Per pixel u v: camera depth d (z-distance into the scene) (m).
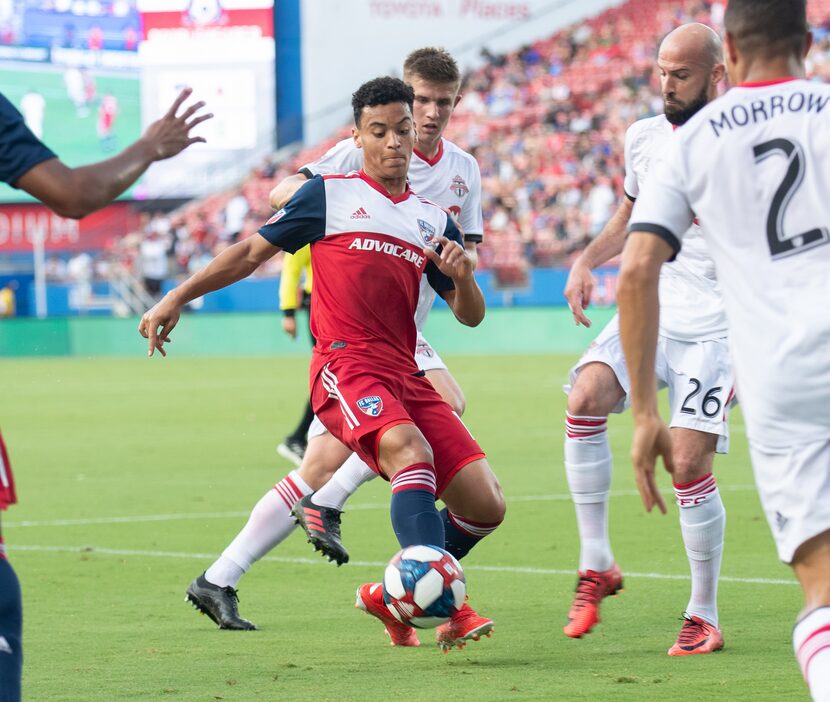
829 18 132.00
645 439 11.87
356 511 34.16
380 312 18.73
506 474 40.78
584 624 19.09
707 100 19.38
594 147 127.94
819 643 10.91
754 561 25.64
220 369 97.12
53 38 138.00
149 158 12.91
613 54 136.75
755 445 11.76
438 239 18.45
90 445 51.12
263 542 20.69
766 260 11.60
